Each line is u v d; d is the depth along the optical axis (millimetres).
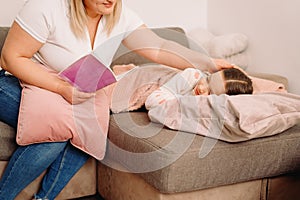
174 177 1351
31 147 1550
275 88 1877
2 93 1602
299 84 2164
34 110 1511
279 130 1520
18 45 1560
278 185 1608
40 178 1690
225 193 1498
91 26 1663
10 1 2268
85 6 1618
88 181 1822
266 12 2328
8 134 1611
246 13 2480
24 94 1554
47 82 1556
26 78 1558
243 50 2484
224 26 2684
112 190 1728
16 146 1628
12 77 1692
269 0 2299
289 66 2213
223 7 2666
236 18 2568
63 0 1590
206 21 2838
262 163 1496
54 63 1646
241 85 1692
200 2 2789
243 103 1470
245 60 2477
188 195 1432
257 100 1522
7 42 1575
